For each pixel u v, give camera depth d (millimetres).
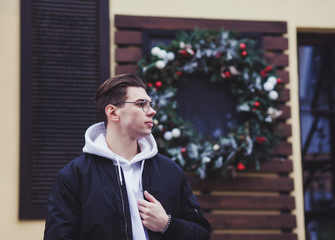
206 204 3670
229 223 3676
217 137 3775
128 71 3707
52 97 3617
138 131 1713
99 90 1794
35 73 3615
